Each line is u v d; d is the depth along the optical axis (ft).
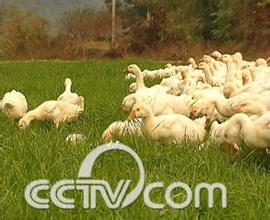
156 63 150.71
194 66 92.73
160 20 242.17
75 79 106.83
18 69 134.92
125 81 100.78
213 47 213.87
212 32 228.84
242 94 45.55
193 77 72.38
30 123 48.96
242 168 33.83
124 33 255.09
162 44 238.27
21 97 52.80
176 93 67.15
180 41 233.14
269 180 31.40
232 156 36.11
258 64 87.10
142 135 39.78
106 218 24.99
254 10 212.84
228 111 43.83
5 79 108.47
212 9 233.96
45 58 239.50
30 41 248.93
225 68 87.92
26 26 250.78
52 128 46.60
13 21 253.44
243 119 35.88
